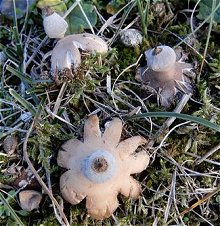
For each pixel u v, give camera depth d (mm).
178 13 123
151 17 119
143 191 108
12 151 108
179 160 109
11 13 121
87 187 97
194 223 108
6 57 118
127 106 112
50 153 106
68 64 107
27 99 113
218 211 109
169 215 107
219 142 110
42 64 114
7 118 112
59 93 109
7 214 105
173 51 105
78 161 98
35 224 105
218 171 109
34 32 120
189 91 112
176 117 102
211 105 110
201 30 121
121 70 115
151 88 112
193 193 108
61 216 103
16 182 107
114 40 118
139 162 102
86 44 109
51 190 104
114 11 120
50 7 117
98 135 102
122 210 107
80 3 119
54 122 109
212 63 113
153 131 110
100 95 112
